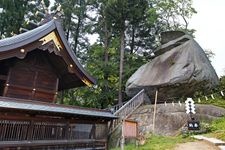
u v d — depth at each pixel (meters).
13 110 8.60
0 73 10.99
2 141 8.37
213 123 16.88
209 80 21.56
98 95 27.11
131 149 13.37
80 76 12.09
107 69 27.56
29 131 9.27
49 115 10.00
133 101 20.02
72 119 11.03
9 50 9.62
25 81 10.73
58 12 11.84
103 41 32.06
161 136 16.27
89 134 11.81
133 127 12.63
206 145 12.60
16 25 27.00
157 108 18.86
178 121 17.28
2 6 28.11
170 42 25.28
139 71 25.11
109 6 26.56
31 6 29.94
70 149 10.75
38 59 11.35
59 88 14.32
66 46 11.36
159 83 21.83
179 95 21.73
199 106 18.38
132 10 26.98
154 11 29.38
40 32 10.51
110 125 17.27
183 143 13.56
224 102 20.44
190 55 22.80
